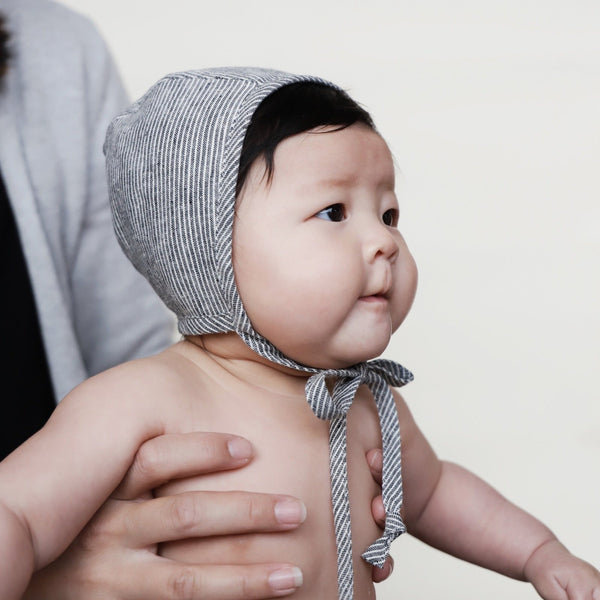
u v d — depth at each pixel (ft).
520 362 11.26
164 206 3.42
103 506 3.28
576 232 13.01
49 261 4.58
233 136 3.30
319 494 3.42
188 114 3.41
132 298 5.17
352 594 3.39
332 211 3.32
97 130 5.05
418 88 14.10
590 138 13.88
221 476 3.33
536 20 15.02
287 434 3.43
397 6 15.01
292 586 3.12
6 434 4.36
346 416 3.62
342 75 13.93
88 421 3.17
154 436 3.25
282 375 3.50
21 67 4.77
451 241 12.96
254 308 3.29
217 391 3.45
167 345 5.35
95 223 5.03
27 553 2.94
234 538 3.27
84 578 3.23
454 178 13.55
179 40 14.01
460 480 4.26
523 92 14.17
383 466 3.59
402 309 3.48
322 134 3.32
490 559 4.17
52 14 5.07
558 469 9.45
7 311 4.42
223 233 3.29
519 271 12.50
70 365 4.60
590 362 11.23
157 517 3.15
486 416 10.35
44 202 4.71
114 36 13.94
